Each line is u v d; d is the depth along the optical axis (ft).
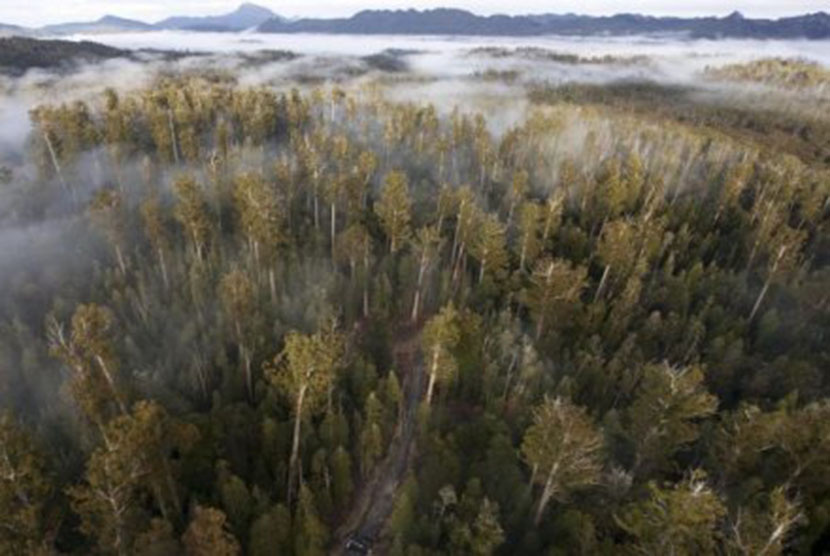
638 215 294.05
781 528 86.99
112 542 100.83
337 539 131.13
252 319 180.04
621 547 101.35
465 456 138.92
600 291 217.15
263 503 117.70
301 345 120.06
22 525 94.94
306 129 414.62
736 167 356.18
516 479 123.85
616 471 122.72
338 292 213.05
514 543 115.75
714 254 286.25
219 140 349.41
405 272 221.66
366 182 281.74
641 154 425.69
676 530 89.20
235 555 101.81
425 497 126.93
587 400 169.99
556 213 250.37
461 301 211.00
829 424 113.50
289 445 138.72
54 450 137.18
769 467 123.13
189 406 151.02
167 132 351.05
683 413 118.01
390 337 202.69
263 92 460.55
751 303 239.50
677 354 195.42
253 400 166.09
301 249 244.63
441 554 108.88
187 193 213.05
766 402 168.25
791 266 229.86
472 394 172.76
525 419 147.02
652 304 223.30
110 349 122.83
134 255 242.37
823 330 213.87
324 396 143.23
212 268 223.10
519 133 408.46
